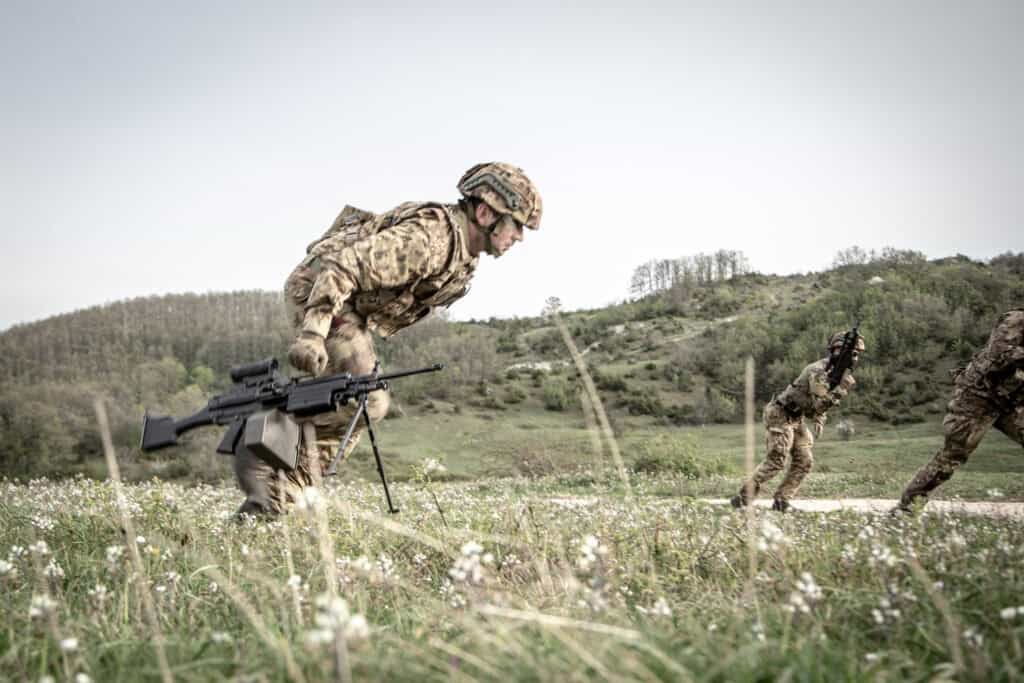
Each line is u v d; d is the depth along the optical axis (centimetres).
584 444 3228
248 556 441
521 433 4384
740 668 236
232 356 15962
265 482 648
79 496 796
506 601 346
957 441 919
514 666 238
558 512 697
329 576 326
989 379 891
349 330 637
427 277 641
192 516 627
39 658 284
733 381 8106
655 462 2756
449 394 8225
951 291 9575
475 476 3097
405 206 650
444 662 246
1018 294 9219
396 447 4794
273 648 259
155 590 364
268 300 19900
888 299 9362
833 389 1097
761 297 13600
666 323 12769
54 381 13312
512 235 671
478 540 525
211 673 251
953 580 376
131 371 14038
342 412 653
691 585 396
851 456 2823
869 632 306
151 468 5688
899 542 449
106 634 311
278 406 559
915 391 6631
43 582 358
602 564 387
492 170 661
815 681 234
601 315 14400
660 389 8362
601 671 222
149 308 18850
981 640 262
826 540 490
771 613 317
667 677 235
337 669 230
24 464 5916
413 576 452
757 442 4188
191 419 582
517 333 13750
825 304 10019
